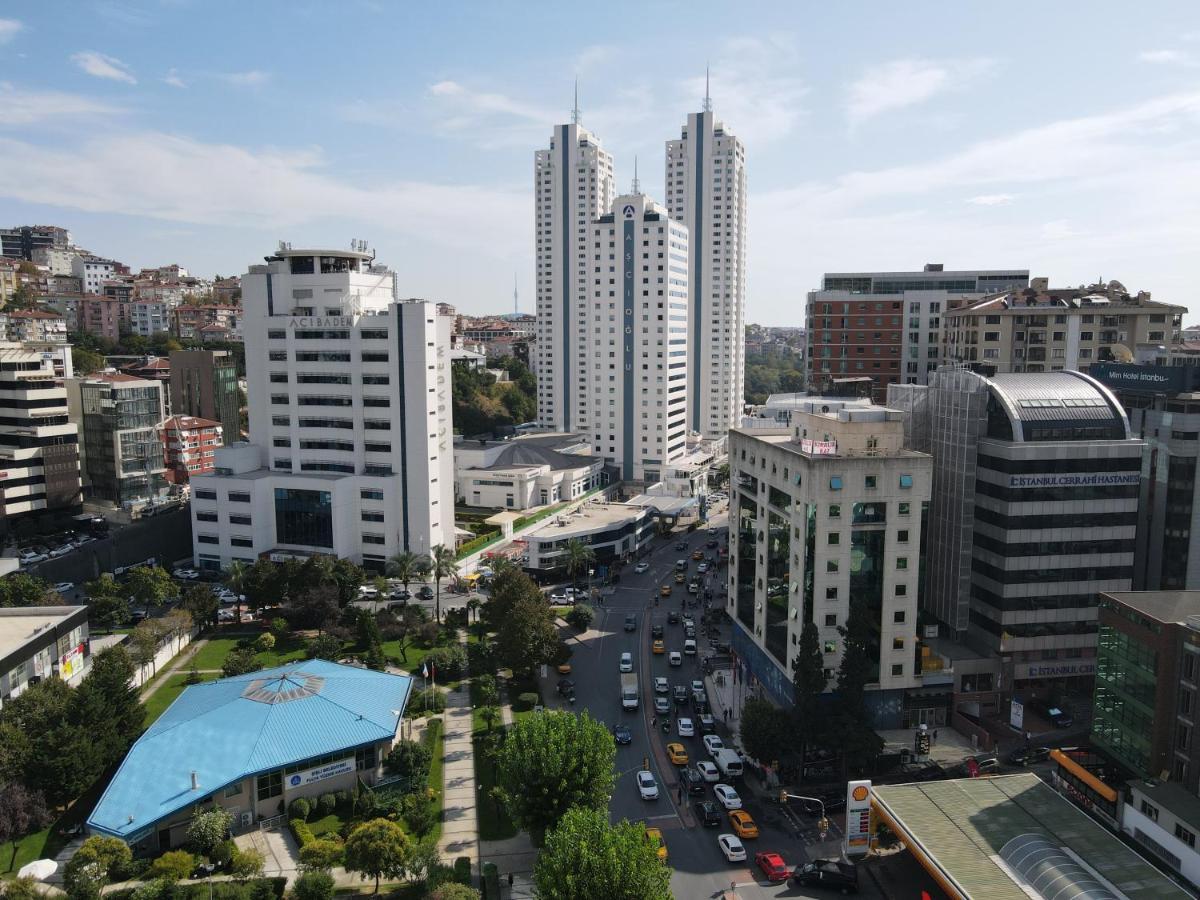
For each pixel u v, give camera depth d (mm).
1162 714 80250
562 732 76438
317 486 161875
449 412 173250
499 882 71938
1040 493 103250
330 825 80312
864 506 96312
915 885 73375
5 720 85750
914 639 99250
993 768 92125
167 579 140750
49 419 184875
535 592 122375
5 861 73438
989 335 180125
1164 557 110625
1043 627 105188
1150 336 174375
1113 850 69000
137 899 65062
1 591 128000
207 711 88688
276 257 174250
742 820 80938
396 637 129250
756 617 115312
